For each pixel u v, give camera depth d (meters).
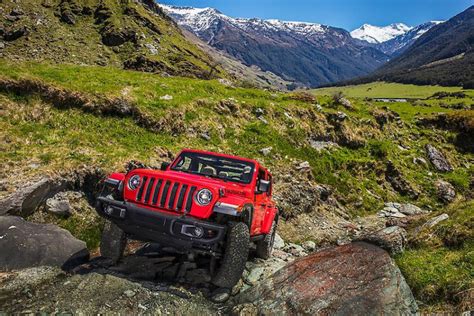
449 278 7.15
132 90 18.69
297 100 29.39
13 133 12.59
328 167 22.72
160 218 6.34
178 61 141.12
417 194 24.61
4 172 10.21
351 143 26.59
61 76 17.44
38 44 111.56
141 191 6.77
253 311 6.27
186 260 8.21
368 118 31.23
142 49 132.75
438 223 10.35
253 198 8.23
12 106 13.87
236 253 6.54
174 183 6.66
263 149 20.08
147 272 7.44
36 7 131.38
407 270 7.77
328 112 27.50
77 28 134.00
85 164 11.62
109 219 6.84
